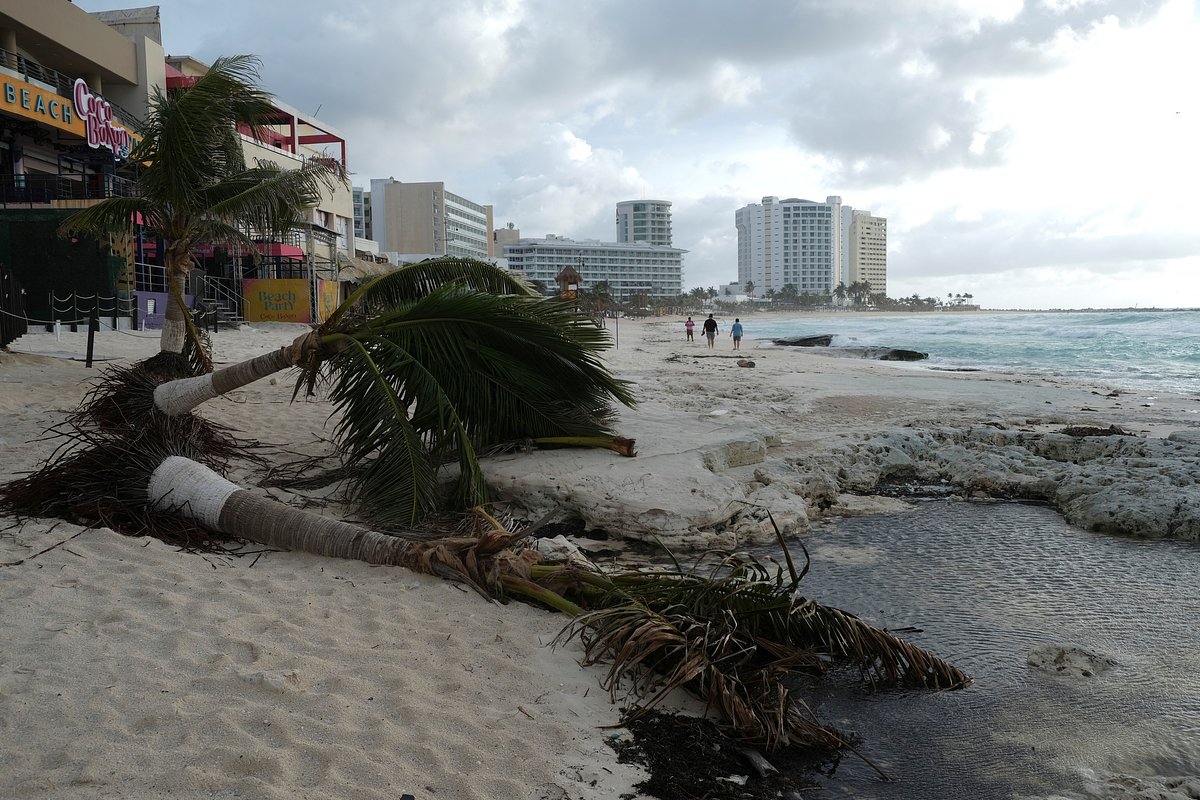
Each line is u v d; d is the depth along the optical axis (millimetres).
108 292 24484
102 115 28875
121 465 6758
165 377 11773
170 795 3131
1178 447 10148
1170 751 4160
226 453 8930
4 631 4371
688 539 7496
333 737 3619
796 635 5062
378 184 149625
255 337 28469
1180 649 5359
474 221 172250
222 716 3662
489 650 4676
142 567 5469
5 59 28875
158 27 43094
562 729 3971
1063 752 4164
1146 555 7316
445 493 7906
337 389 8094
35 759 3275
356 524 7012
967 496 9547
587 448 9297
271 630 4656
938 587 6559
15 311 17797
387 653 4508
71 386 13180
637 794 3588
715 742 4117
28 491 6473
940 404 15898
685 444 9547
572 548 6867
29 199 27047
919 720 4496
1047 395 17703
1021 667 5133
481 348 8523
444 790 3355
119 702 3744
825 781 3904
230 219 13461
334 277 45125
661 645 4504
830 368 26344
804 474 9422
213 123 12984
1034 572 6898
